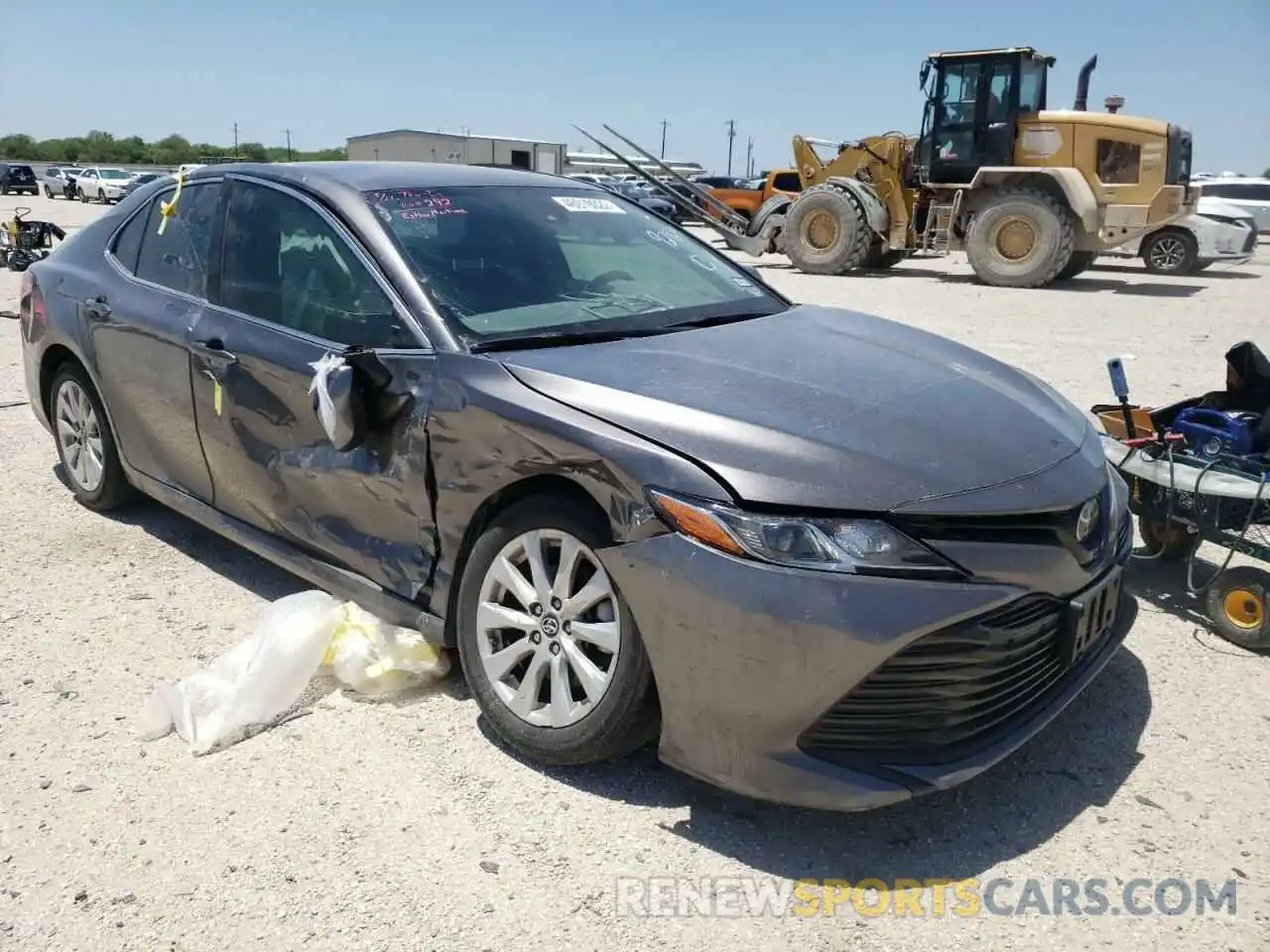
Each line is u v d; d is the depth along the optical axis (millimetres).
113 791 2932
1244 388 4105
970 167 17656
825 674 2494
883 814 2867
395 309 3367
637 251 4098
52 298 4855
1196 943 2406
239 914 2479
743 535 2543
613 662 2797
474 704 3383
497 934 2424
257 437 3748
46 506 5137
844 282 17984
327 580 3598
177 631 3852
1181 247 19078
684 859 2680
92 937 2412
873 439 2725
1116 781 3004
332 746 3146
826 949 2393
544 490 2971
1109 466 3350
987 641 2584
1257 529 3908
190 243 4246
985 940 2422
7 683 3488
